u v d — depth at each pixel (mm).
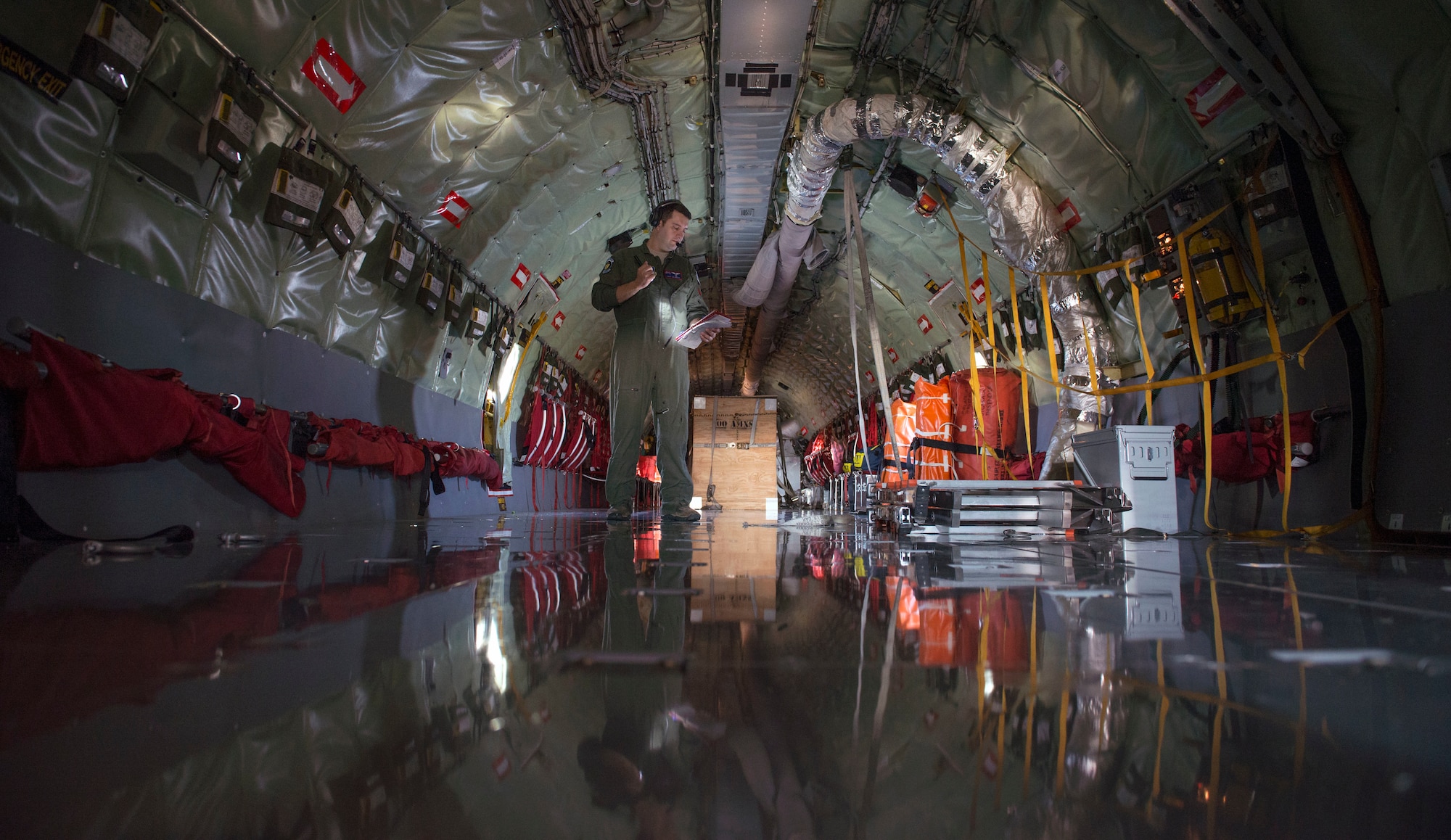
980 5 5312
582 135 6719
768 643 855
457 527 4574
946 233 8164
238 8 3471
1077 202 5996
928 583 1564
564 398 12617
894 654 793
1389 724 533
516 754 462
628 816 354
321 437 4293
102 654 744
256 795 379
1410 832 341
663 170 7918
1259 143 4469
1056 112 5613
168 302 3322
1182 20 4113
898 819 351
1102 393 5180
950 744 490
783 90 6445
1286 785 414
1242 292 4668
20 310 2584
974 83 5918
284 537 3168
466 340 7375
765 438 14281
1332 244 4129
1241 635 927
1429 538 3578
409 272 5605
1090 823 349
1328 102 4016
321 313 4715
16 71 2590
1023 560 2291
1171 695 622
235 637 857
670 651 801
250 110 3682
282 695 599
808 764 446
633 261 5672
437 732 505
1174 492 4270
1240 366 4281
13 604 1099
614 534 3832
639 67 6172
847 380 16797
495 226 6852
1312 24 3869
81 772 404
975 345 8812
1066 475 6113
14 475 2328
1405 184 3725
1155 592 1417
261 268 4059
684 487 5812
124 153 3070
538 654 785
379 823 344
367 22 4168
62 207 2805
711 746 480
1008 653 806
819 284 11812
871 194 7965
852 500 10688
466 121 5391
